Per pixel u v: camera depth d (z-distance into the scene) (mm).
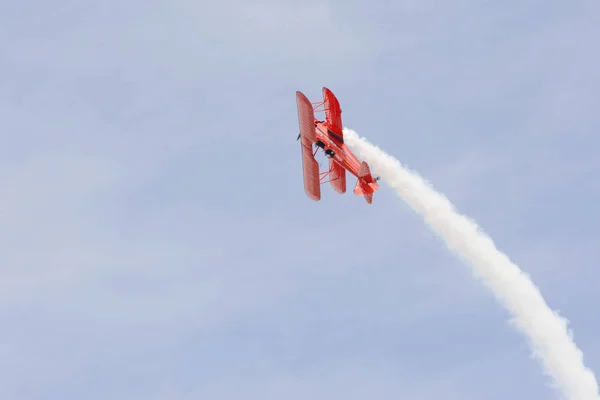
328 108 175500
